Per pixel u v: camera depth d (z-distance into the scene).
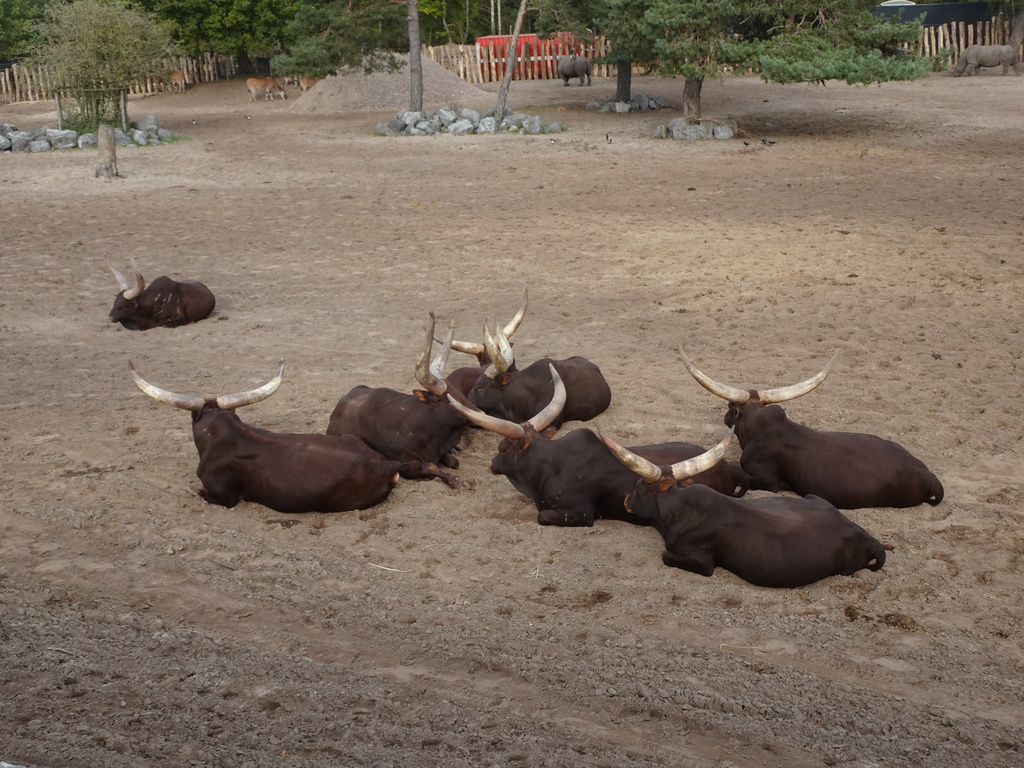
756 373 10.34
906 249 15.52
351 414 8.18
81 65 32.56
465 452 8.62
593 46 48.31
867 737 5.04
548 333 11.96
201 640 5.87
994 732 5.09
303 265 15.81
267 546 7.04
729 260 15.29
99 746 4.85
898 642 5.86
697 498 6.50
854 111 33.03
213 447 7.46
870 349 11.00
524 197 21.39
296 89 48.22
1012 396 9.52
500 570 6.73
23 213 20.47
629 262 15.42
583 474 7.20
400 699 5.32
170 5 45.94
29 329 12.63
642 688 5.42
